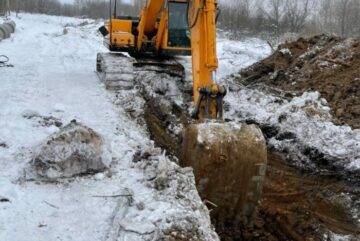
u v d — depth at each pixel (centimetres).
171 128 1004
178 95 1191
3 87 1129
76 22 4778
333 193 816
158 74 1258
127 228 516
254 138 645
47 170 645
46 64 1534
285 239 669
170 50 1289
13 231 521
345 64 1333
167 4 1263
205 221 548
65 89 1155
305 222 716
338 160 896
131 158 727
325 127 971
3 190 604
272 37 3069
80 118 933
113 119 949
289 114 1034
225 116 1091
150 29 1302
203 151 629
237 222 666
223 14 3512
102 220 552
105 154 680
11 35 2569
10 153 723
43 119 902
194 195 592
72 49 2086
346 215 758
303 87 1298
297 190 821
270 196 793
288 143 974
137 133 876
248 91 1212
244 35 3238
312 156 928
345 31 3014
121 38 1284
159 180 619
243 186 645
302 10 3409
